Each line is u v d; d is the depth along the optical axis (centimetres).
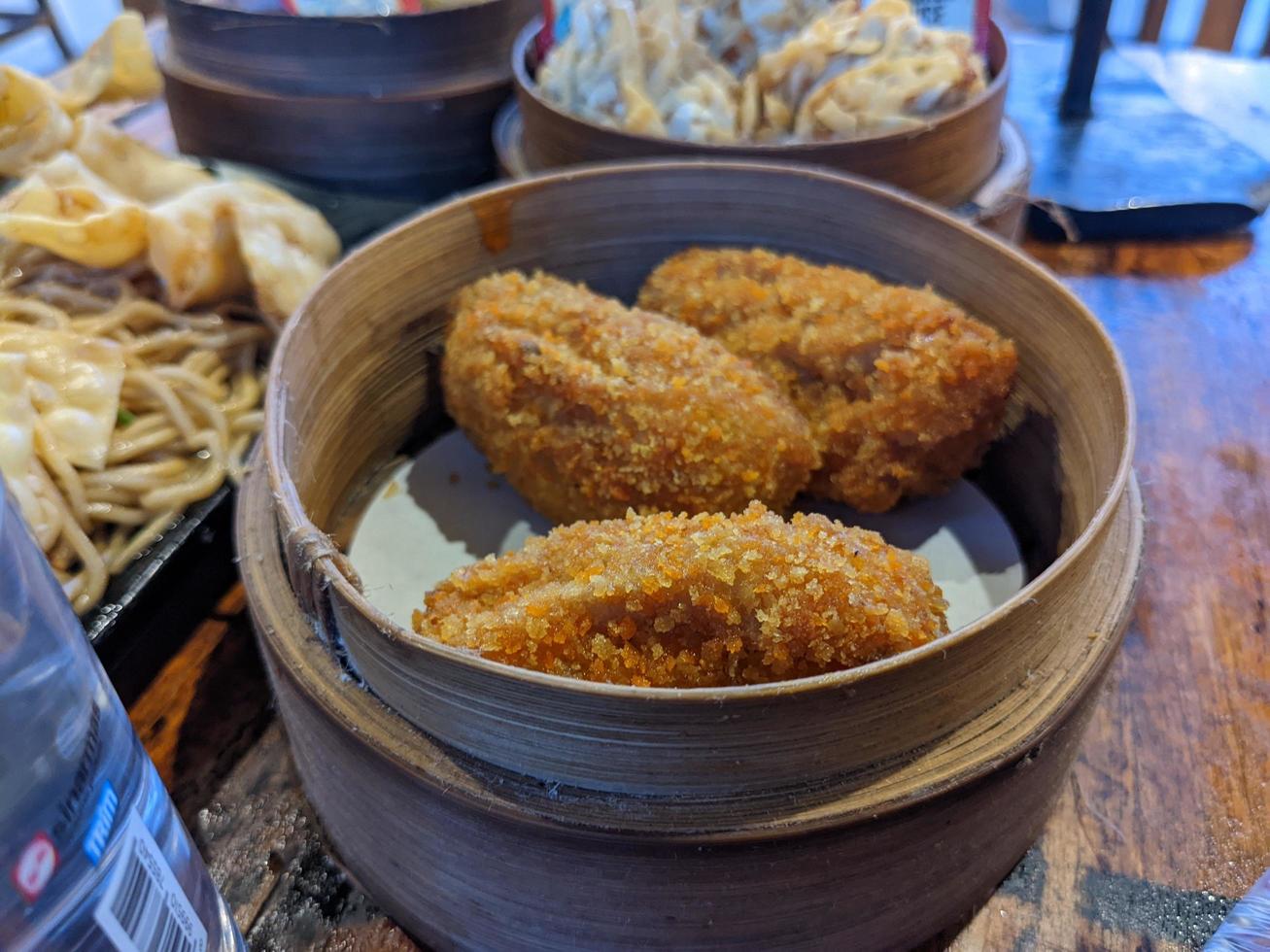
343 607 13
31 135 28
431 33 31
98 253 25
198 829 17
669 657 14
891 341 20
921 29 27
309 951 16
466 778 13
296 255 27
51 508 21
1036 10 52
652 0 29
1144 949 15
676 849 12
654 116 27
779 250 23
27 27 51
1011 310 20
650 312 22
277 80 32
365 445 21
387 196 34
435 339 22
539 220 22
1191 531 22
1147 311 29
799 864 12
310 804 17
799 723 12
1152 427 25
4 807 9
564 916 14
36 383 23
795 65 27
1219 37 49
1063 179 32
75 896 9
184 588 20
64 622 10
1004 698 13
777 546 14
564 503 20
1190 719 18
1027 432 20
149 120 38
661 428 19
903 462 20
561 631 14
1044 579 12
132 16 30
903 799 12
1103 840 17
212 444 24
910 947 15
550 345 20
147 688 20
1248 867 16
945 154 25
